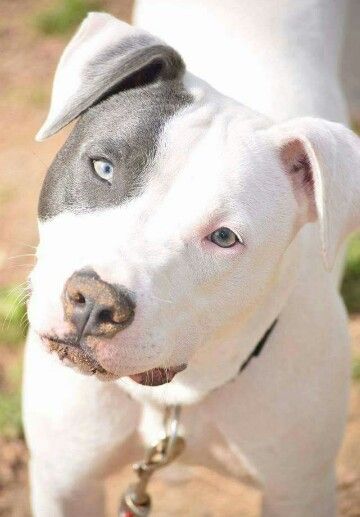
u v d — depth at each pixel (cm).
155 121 378
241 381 434
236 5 571
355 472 598
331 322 454
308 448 454
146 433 457
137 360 358
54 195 384
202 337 381
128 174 367
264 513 493
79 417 448
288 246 403
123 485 590
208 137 377
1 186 770
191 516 575
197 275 367
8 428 602
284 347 434
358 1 674
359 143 399
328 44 586
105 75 400
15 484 580
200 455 471
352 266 705
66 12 971
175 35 569
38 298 363
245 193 372
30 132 832
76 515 495
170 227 361
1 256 706
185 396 429
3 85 893
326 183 384
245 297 385
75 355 361
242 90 523
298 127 392
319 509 483
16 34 958
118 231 357
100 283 343
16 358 644
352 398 633
